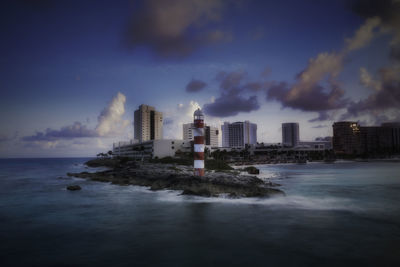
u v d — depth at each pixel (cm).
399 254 1897
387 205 3572
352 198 4106
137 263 1780
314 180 7062
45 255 1930
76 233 2434
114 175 7512
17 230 2544
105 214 3158
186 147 15100
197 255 1905
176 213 3153
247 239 2228
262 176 8481
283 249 2002
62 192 5003
